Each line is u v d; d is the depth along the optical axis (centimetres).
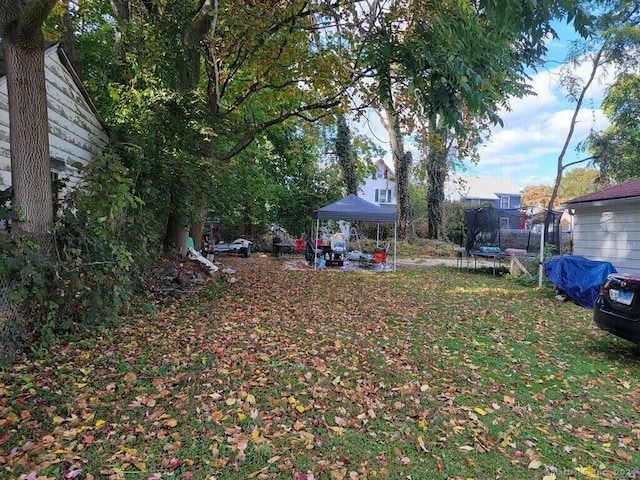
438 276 1255
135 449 254
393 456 259
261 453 255
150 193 723
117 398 323
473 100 528
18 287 395
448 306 764
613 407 345
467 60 556
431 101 555
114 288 515
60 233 456
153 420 291
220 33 841
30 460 239
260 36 794
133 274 651
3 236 395
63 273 445
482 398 353
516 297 894
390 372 402
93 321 484
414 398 346
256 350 450
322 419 303
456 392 363
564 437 292
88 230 487
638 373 427
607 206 954
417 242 2273
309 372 390
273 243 1888
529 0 465
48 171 445
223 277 989
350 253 1736
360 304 752
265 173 1881
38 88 433
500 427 303
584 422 317
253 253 1956
